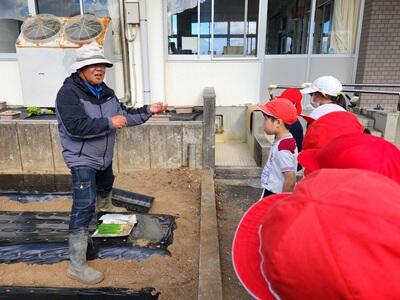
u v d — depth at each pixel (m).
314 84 3.01
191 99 6.52
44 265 2.74
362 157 1.04
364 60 6.23
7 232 3.22
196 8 6.24
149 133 4.60
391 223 0.68
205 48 6.42
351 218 0.70
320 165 1.21
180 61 6.36
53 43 5.57
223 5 6.23
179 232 3.23
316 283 0.69
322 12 6.43
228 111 6.51
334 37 6.57
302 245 0.71
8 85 6.41
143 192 4.11
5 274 2.63
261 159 4.73
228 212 3.81
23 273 2.64
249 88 6.49
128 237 3.10
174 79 6.45
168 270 2.69
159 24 5.89
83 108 2.48
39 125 4.61
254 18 6.28
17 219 3.47
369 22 6.05
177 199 3.94
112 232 3.11
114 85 6.20
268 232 0.83
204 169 4.70
